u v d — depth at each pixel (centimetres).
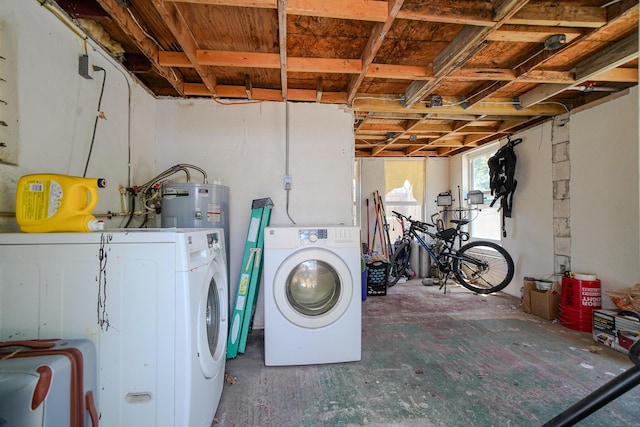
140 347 112
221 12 165
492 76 221
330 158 274
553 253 316
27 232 116
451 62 192
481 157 458
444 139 438
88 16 156
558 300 295
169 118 263
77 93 166
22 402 82
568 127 297
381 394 169
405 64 219
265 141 270
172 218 216
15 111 130
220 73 236
